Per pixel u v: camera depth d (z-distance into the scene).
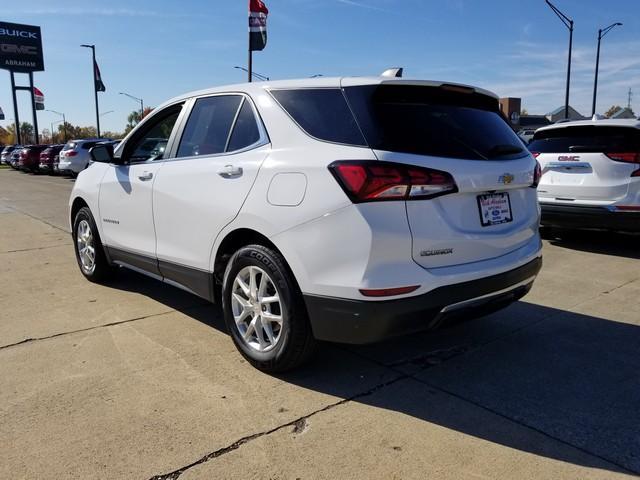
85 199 5.38
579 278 5.79
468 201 3.13
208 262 3.80
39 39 59.53
